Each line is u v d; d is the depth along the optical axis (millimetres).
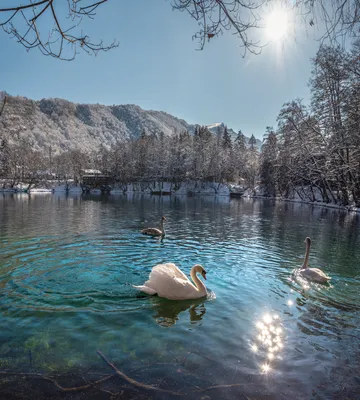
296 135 54969
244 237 18016
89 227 20500
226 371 4816
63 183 105375
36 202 46281
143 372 4715
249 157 119688
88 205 42250
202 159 108250
